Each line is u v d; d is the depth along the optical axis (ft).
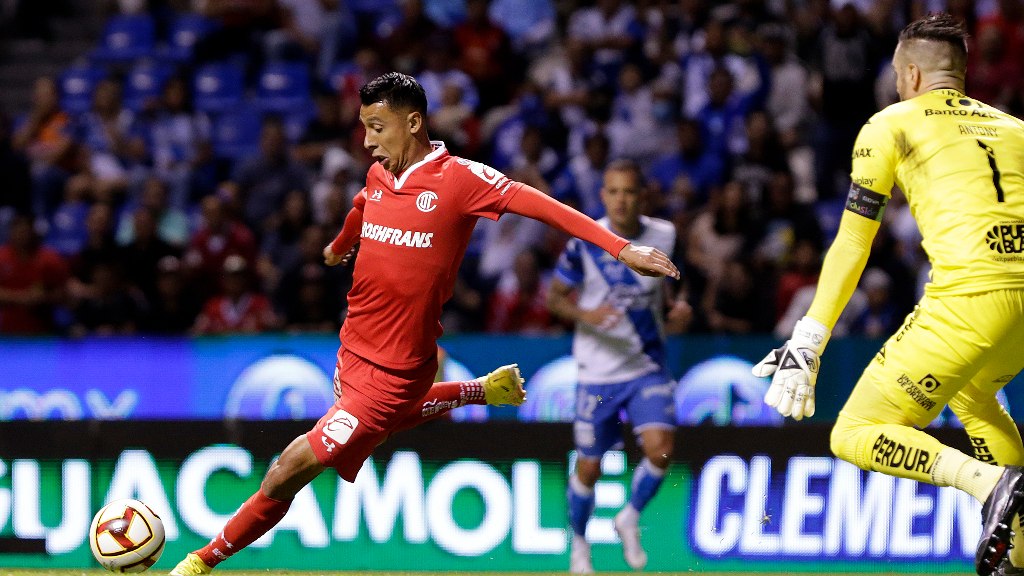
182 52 164.45
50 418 86.02
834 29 134.31
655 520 83.15
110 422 83.56
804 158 138.72
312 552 82.17
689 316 82.33
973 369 52.29
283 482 55.72
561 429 83.46
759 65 139.44
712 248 118.52
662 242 82.48
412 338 55.26
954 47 54.80
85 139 148.36
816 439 83.56
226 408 87.81
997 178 52.21
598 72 144.05
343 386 56.34
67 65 169.68
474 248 125.90
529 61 159.02
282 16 157.07
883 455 52.90
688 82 143.33
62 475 83.05
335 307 110.83
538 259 124.47
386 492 82.64
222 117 150.82
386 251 54.70
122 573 60.08
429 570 82.33
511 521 82.94
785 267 115.24
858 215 53.88
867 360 89.40
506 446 83.25
